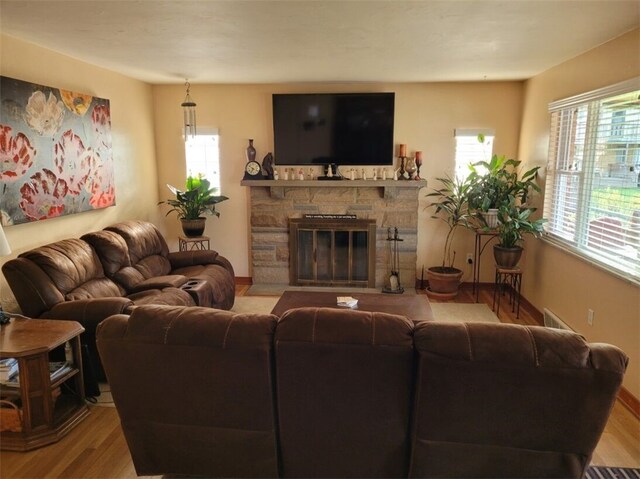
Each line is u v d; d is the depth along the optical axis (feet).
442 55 11.81
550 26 9.11
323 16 8.44
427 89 16.76
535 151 15.08
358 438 6.27
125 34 9.81
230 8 8.00
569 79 12.41
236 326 6.06
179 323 6.17
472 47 10.92
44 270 9.93
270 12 8.19
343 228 17.13
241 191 18.01
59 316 9.49
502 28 9.23
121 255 12.39
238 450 6.54
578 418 5.54
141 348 6.16
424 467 6.13
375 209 17.30
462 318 14.62
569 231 12.48
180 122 17.62
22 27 9.31
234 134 17.54
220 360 6.05
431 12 8.18
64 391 9.31
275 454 6.53
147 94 17.07
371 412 6.09
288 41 10.32
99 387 9.96
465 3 7.72
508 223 14.38
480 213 15.44
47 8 8.05
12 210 10.19
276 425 6.37
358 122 16.65
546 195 14.02
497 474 6.05
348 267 17.56
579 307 11.62
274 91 17.13
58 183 11.75
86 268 11.10
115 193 14.89
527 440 5.77
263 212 17.67
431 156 17.19
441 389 5.68
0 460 7.61
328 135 16.85
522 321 14.46
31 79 10.85
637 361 9.01
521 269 16.25
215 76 15.34
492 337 5.59
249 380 6.10
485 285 17.84
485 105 16.69
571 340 5.54
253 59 12.37
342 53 11.62
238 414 6.31
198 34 9.77
